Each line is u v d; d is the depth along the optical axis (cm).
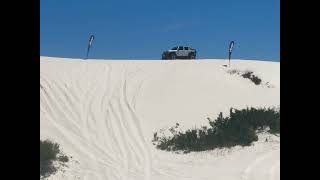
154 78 3014
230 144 2311
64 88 2716
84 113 2497
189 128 2456
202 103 2712
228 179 1834
